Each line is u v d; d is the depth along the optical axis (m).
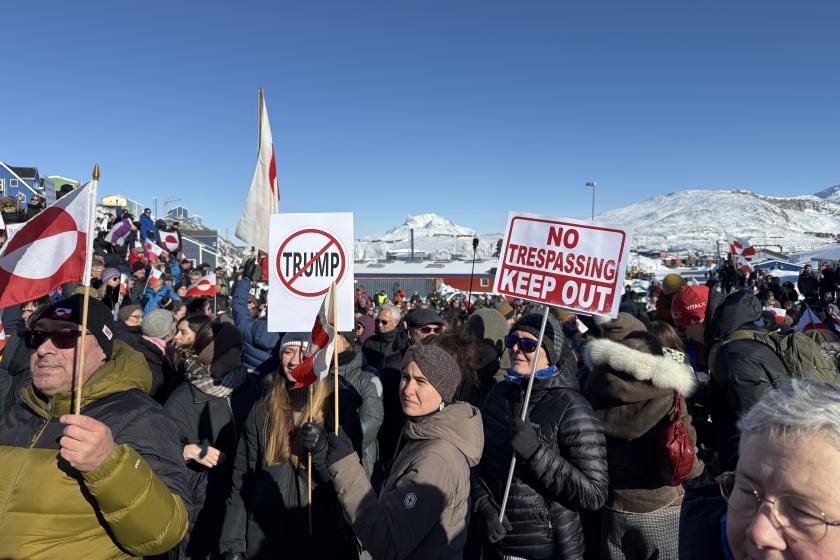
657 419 3.16
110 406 2.15
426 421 2.52
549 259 3.53
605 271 3.38
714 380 3.44
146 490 1.85
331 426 3.00
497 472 3.18
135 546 1.89
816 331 4.89
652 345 3.34
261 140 4.27
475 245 11.97
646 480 3.20
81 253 2.32
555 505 3.08
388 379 4.81
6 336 5.01
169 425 2.26
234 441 3.62
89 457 1.71
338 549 3.03
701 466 3.36
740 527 1.27
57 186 41.84
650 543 3.20
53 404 2.12
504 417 3.26
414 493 2.26
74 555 1.91
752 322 3.47
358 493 2.29
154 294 10.23
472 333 4.80
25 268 2.29
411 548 2.19
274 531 2.89
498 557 3.16
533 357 3.16
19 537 1.89
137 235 17.00
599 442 2.95
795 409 1.20
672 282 6.24
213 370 3.60
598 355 3.29
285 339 3.11
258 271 5.45
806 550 1.14
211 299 10.33
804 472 1.15
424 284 44.06
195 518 3.48
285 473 2.94
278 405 2.99
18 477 1.96
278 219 3.28
